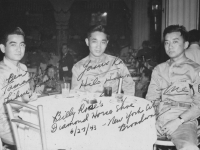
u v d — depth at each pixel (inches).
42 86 110.0
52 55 218.1
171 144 71.5
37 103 68.4
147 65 156.3
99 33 93.9
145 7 366.3
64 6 439.2
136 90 134.0
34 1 459.5
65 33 445.1
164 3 175.5
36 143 57.8
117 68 97.7
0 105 73.6
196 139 71.7
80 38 466.9
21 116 61.6
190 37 107.5
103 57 100.2
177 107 80.2
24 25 464.1
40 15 465.7
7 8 459.2
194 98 77.2
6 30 79.4
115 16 469.4
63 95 76.5
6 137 72.6
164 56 180.9
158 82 87.8
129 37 448.8
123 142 54.5
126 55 270.5
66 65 193.3
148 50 220.4
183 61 83.2
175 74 82.8
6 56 79.3
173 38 81.7
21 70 83.2
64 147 54.8
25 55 213.2
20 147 57.6
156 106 85.0
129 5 420.5
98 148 53.9
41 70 142.9
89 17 472.7
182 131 73.1
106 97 76.4
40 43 414.0
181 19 157.8
